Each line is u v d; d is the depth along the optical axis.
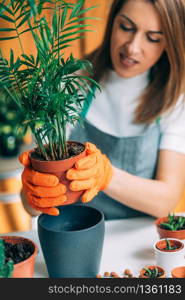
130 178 1.44
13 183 2.38
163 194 1.49
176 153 1.61
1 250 0.97
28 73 1.00
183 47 1.46
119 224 1.42
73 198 1.07
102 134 1.73
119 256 1.23
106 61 1.68
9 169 2.31
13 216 2.46
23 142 2.54
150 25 1.40
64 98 0.94
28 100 0.98
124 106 1.67
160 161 1.62
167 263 1.14
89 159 1.06
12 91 1.03
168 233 1.26
